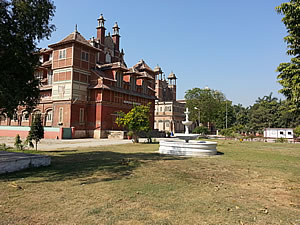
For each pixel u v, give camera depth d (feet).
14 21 27.68
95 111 107.55
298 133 135.33
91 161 34.99
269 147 68.85
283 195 19.04
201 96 170.09
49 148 56.59
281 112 169.58
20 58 27.73
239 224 13.12
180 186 21.06
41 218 13.39
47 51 119.34
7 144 67.31
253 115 188.03
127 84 127.03
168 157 40.75
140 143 76.59
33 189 19.20
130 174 25.79
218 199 17.57
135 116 77.87
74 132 98.58
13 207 15.07
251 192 19.83
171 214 14.30
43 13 29.78
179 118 197.98
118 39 163.12
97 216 13.74
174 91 265.34
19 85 28.96
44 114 112.06
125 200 16.74
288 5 33.22
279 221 13.64
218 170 29.66
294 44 36.14
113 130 112.27
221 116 201.05
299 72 36.09
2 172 24.79
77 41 102.17
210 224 13.00
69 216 13.70
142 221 13.15
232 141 100.37
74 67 102.63
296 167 32.83
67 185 20.59
